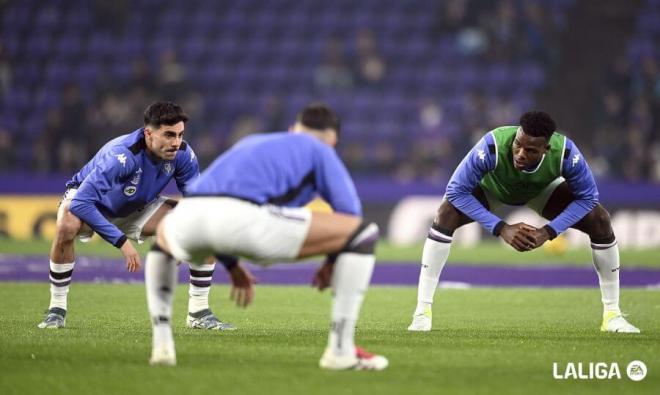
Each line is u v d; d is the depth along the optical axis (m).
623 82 88.31
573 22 98.56
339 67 93.62
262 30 101.56
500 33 95.00
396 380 19.45
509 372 20.66
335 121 21.38
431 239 29.14
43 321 28.88
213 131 92.50
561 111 94.88
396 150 89.00
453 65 96.44
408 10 101.75
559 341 26.08
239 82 97.12
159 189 28.52
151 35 101.94
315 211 20.05
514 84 94.44
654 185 75.56
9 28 102.50
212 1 103.88
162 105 27.16
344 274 19.94
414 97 94.12
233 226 19.50
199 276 28.72
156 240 20.61
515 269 54.69
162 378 19.42
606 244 28.94
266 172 19.97
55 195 77.12
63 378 19.36
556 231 27.80
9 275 47.81
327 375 19.89
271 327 29.39
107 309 34.00
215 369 20.48
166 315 20.75
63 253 28.19
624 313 34.81
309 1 103.12
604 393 18.73
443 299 40.00
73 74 97.88
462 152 86.19
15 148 92.19
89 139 83.19
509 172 28.12
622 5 98.94
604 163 84.88
